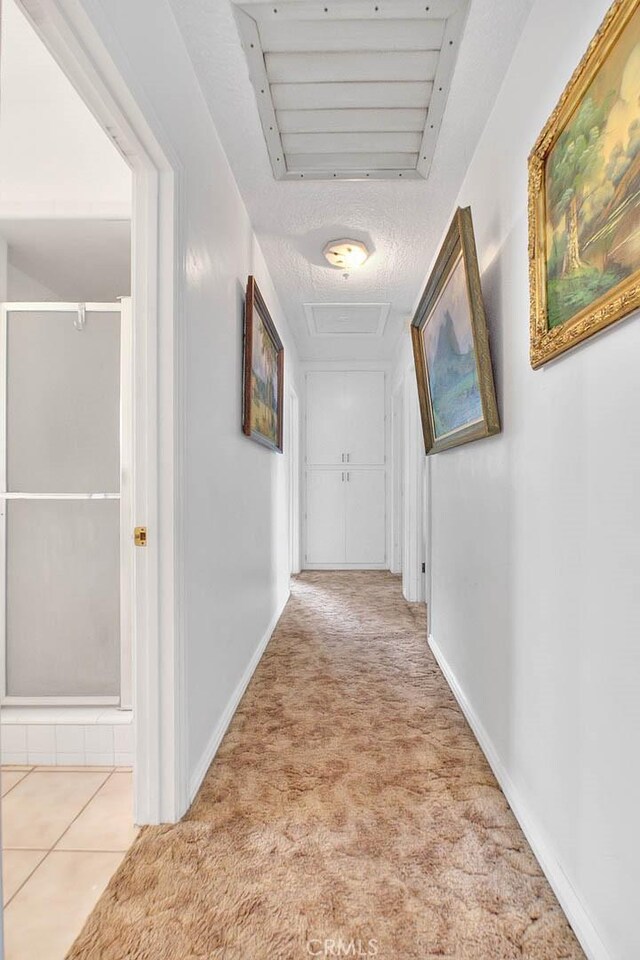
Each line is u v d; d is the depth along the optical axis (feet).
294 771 5.16
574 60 3.44
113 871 3.88
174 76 4.38
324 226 7.93
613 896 2.92
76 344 5.93
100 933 3.33
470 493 6.21
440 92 5.10
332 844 4.11
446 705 6.73
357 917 3.42
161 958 3.15
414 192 6.98
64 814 4.65
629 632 2.80
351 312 12.07
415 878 3.75
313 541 17.49
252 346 7.16
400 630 10.30
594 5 3.15
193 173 4.91
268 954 3.17
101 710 5.78
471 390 5.62
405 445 13.34
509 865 3.88
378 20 4.35
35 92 5.10
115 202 6.53
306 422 17.47
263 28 4.44
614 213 2.84
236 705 6.63
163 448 4.35
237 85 5.13
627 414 2.80
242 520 7.18
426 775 5.08
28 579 5.88
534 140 4.17
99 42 3.12
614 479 2.94
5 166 6.15
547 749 3.83
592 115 3.04
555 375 3.71
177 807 4.40
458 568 6.89
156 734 4.38
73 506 5.90
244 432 7.06
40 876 3.85
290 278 10.00
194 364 4.91
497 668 5.09
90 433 5.92
